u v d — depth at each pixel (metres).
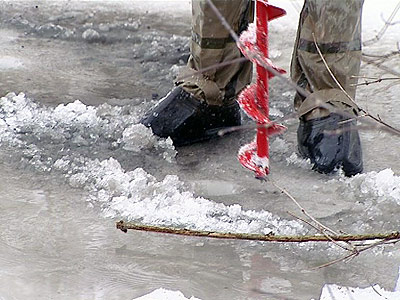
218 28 11.80
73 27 18.73
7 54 16.55
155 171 11.34
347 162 11.34
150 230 8.46
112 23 19.14
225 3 11.59
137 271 8.76
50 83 14.89
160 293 8.09
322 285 8.57
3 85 14.61
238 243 9.43
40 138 12.24
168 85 15.06
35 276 8.58
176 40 17.95
